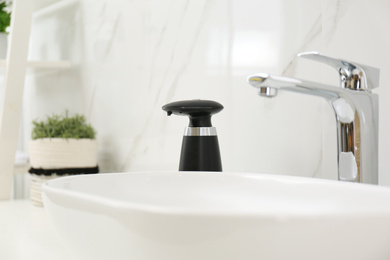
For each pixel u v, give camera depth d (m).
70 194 0.38
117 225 0.33
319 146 0.69
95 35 1.22
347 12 0.64
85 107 1.28
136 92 1.07
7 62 1.17
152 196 0.58
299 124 0.71
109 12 1.16
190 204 0.57
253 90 0.79
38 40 1.58
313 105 0.69
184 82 0.93
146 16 1.03
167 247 0.32
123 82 1.11
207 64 0.88
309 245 0.30
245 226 0.30
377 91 0.61
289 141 0.73
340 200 0.48
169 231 0.31
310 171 0.70
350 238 0.31
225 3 0.84
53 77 1.46
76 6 1.31
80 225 0.38
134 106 1.07
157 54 1.00
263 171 0.77
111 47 1.15
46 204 0.43
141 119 1.05
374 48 0.61
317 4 0.69
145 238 0.32
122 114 1.12
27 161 1.24
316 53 0.50
